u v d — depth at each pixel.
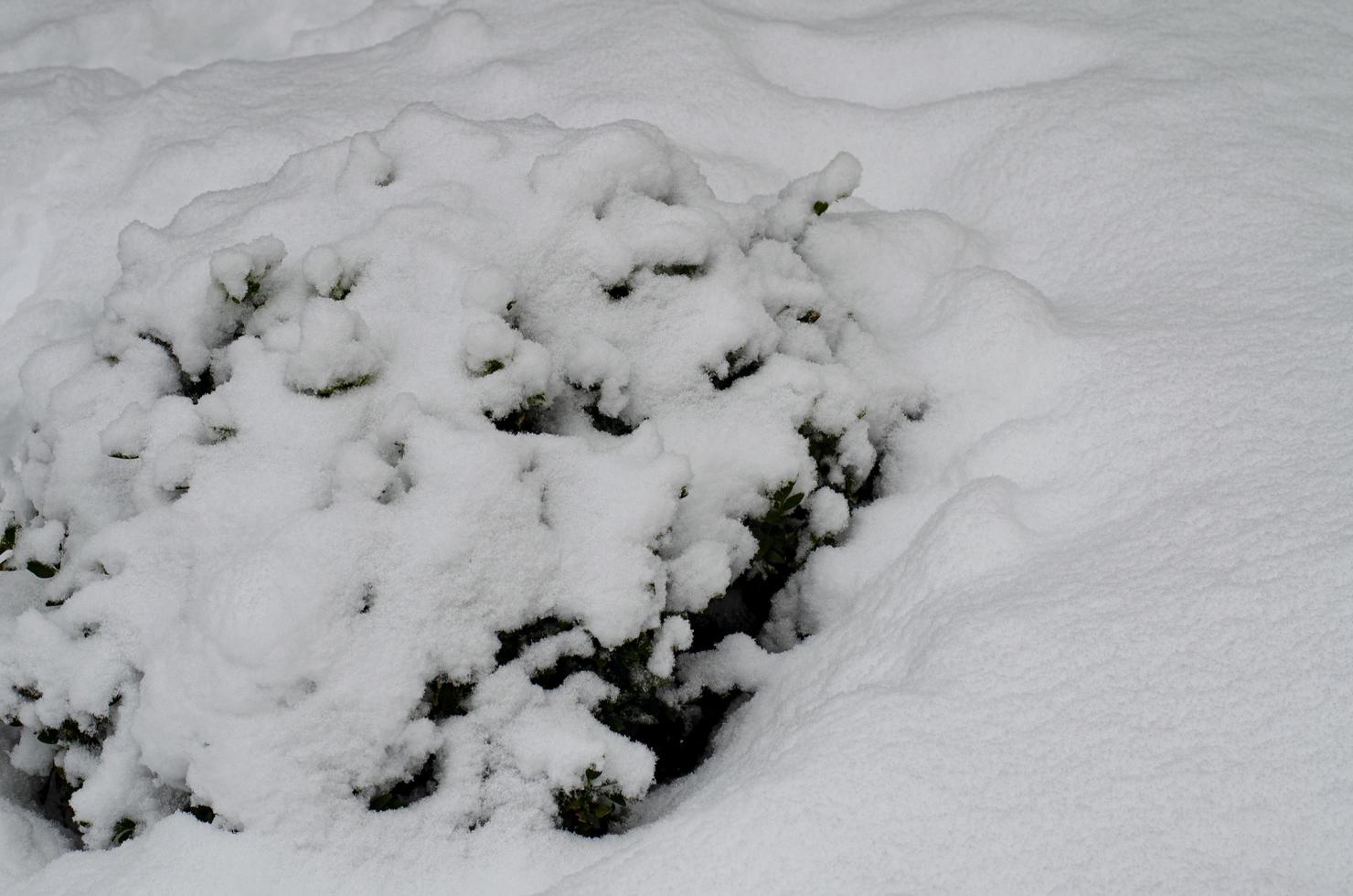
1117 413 2.74
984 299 3.14
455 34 4.46
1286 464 2.38
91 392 2.82
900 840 1.83
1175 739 1.90
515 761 2.27
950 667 2.14
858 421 2.90
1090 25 4.31
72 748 2.46
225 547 2.35
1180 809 1.80
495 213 2.92
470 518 2.31
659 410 2.78
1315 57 4.01
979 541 2.47
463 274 2.71
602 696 2.43
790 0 4.80
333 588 2.21
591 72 4.17
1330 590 2.04
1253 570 2.12
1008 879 1.76
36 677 2.40
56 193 4.02
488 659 2.32
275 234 2.99
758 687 2.65
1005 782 1.89
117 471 2.74
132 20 5.02
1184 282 3.17
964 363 3.05
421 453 2.36
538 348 2.56
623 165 2.95
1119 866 1.75
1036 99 3.98
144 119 4.22
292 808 2.13
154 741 2.20
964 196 3.86
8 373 3.56
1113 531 2.42
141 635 2.35
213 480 2.42
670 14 4.42
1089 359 2.92
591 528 2.42
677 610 2.54
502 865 2.14
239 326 2.79
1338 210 3.29
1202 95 3.83
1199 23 4.25
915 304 3.33
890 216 3.57
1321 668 1.93
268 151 3.94
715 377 2.88
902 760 1.95
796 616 2.84
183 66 4.94
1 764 2.69
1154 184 3.51
